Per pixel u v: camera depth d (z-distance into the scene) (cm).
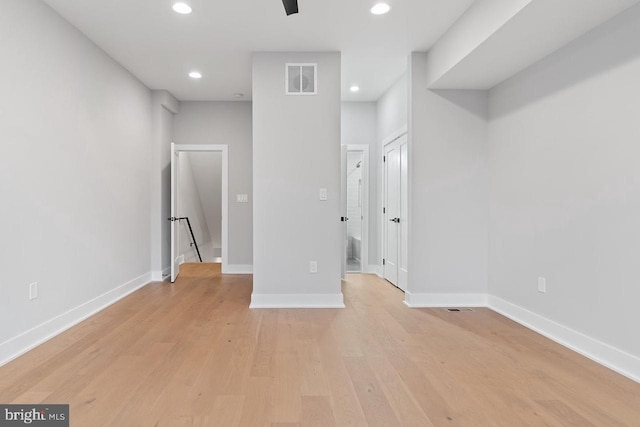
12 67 265
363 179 604
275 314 377
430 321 356
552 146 311
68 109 333
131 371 245
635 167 236
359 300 437
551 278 313
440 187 408
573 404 206
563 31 273
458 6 311
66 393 216
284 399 211
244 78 489
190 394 215
